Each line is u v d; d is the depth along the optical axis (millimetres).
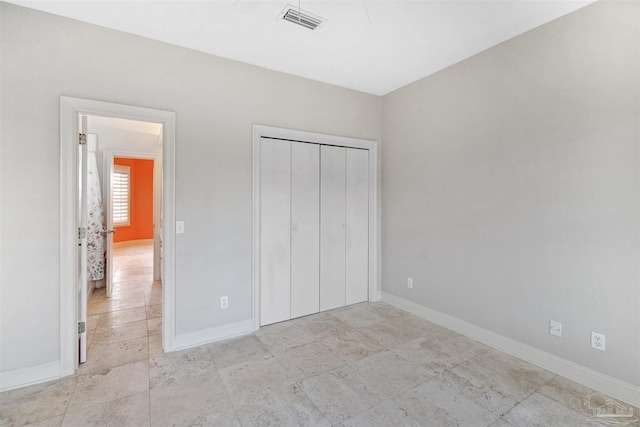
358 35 2447
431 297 3234
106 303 3777
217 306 2799
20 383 2090
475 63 2768
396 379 2186
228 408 1876
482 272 2744
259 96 2986
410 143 3445
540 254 2340
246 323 2949
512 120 2496
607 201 2000
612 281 1987
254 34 2434
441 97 3086
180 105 2604
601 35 2004
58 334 2195
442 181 3090
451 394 2018
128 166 8328
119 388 2068
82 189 2385
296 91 3207
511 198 2512
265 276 3125
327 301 3549
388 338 2844
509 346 2549
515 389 2070
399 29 2363
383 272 3867
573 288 2166
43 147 2143
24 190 2098
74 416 1799
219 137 2779
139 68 2445
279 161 3182
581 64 2098
